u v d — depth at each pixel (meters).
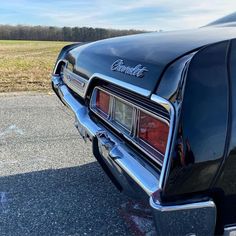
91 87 2.59
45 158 3.89
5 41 55.94
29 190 3.15
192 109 1.46
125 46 2.33
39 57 24.12
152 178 1.68
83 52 2.88
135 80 1.84
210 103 1.47
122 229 2.59
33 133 4.75
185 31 2.42
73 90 3.01
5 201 2.96
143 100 1.86
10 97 7.34
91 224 2.65
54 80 3.55
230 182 1.52
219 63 1.52
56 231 2.56
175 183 1.47
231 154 1.48
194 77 1.49
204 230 1.54
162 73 1.66
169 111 1.53
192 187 1.48
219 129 1.47
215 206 1.52
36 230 2.57
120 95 2.14
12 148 4.17
